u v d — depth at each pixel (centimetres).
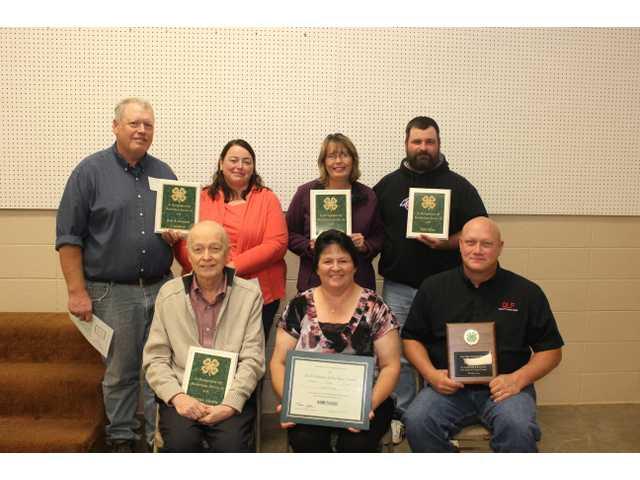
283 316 264
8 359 353
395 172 351
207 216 319
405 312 345
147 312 308
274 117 381
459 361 265
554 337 272
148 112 297
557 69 388
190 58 373
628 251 411
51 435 304
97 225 298
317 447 246
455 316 276
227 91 377
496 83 387
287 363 248
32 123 371
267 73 377
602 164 399
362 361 246
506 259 405
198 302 266
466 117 388
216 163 381
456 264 339
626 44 390
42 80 368
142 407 392
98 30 367
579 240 407
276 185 386
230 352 259
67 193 295
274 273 331
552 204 399
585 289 411
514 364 271
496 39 383
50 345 352
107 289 302
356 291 263
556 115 392
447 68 383
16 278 383
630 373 419
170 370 260
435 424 261
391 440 271
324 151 329
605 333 415
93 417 327
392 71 381
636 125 397
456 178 342
